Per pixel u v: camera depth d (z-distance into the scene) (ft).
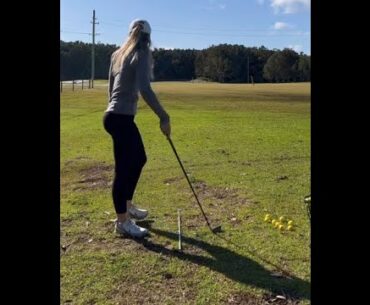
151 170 24.12
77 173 23.85
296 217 15.69
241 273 11.12
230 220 15.40
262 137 37.29
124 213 13.73
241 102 82.84
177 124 46.75
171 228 14.52
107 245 13.05
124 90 13.30
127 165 13.48
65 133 40.16
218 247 12.87
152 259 11.99
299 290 10.22
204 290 10.27
